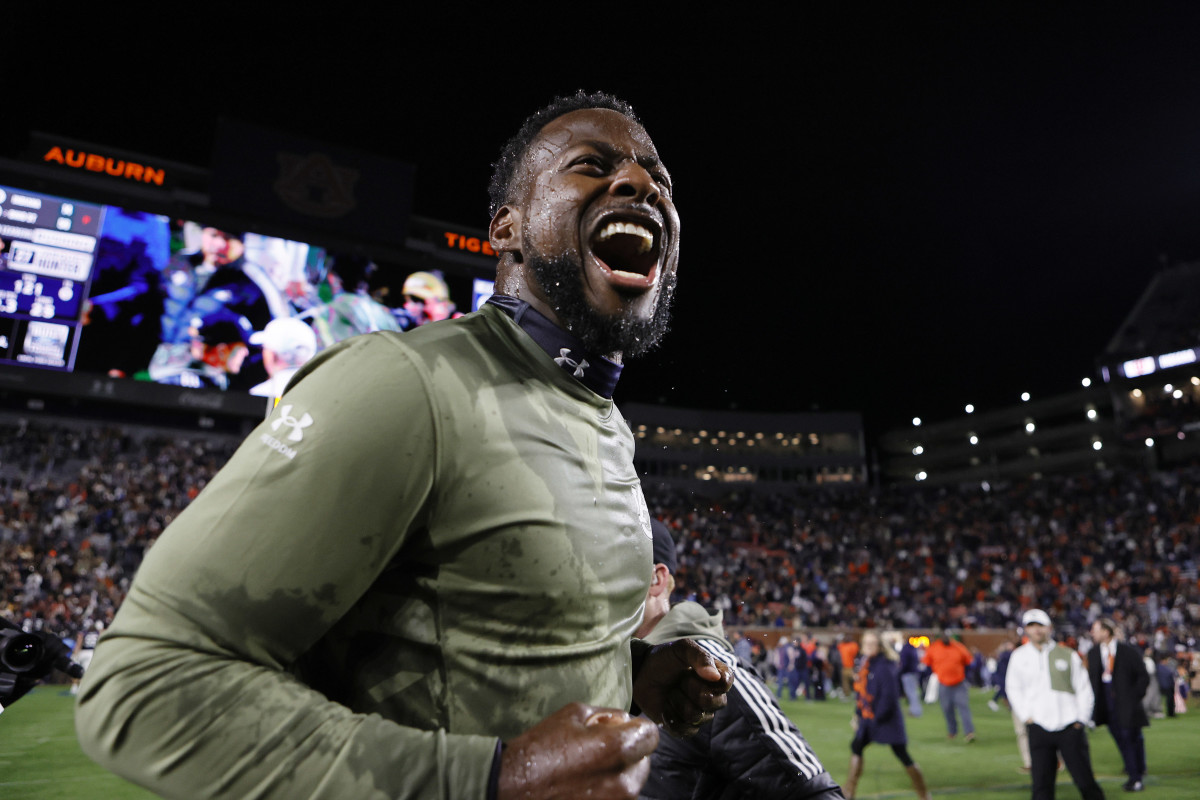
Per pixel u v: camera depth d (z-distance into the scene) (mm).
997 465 53406
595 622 951
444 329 997
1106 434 48062
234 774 705
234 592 758
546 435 961
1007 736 11633
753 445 49062
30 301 24328
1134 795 7520
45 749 8766
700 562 28719
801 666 18500
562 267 1057
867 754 9953
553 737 734
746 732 1943
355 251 28016
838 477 49031
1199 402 39906
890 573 32656
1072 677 6523
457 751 723
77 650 17781
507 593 880
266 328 26453
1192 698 17641
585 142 1126
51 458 26641
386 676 880
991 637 24188
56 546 23188
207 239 26391
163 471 27672
